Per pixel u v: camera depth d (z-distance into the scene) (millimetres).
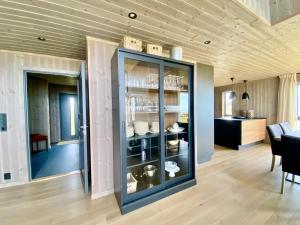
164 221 1803
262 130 5281
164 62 2268
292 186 2516
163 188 2301
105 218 1867
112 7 1655
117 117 2025
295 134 2824
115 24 1978
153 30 2152
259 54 3127
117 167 2121
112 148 2387
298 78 4828
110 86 2369
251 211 1943
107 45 2346
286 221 1765
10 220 1858
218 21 1969
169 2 1604
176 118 2822
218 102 7207
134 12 1749
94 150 2279
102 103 2318
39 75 4945
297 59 3457
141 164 2320
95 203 2160
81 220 1840
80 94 2686
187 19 1908
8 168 2729
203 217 1856
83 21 1892
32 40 2354
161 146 2295
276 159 3801
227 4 1668
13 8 1622
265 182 2660
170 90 2658
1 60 2688
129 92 2309
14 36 2223
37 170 3398
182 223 1767
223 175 2945
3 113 2701
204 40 2482
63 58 3084
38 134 5023
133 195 2053
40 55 2916
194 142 2594
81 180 2904
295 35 2354
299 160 2074
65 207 2082
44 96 5289
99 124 2303
